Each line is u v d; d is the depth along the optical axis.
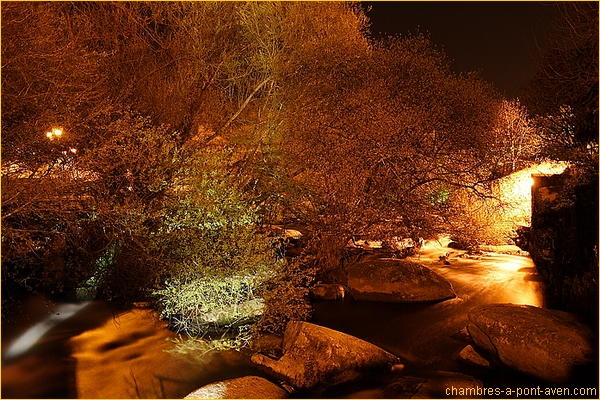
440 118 12.38
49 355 8.31
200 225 9.45
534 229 12.73
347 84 12.78
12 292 9.25
